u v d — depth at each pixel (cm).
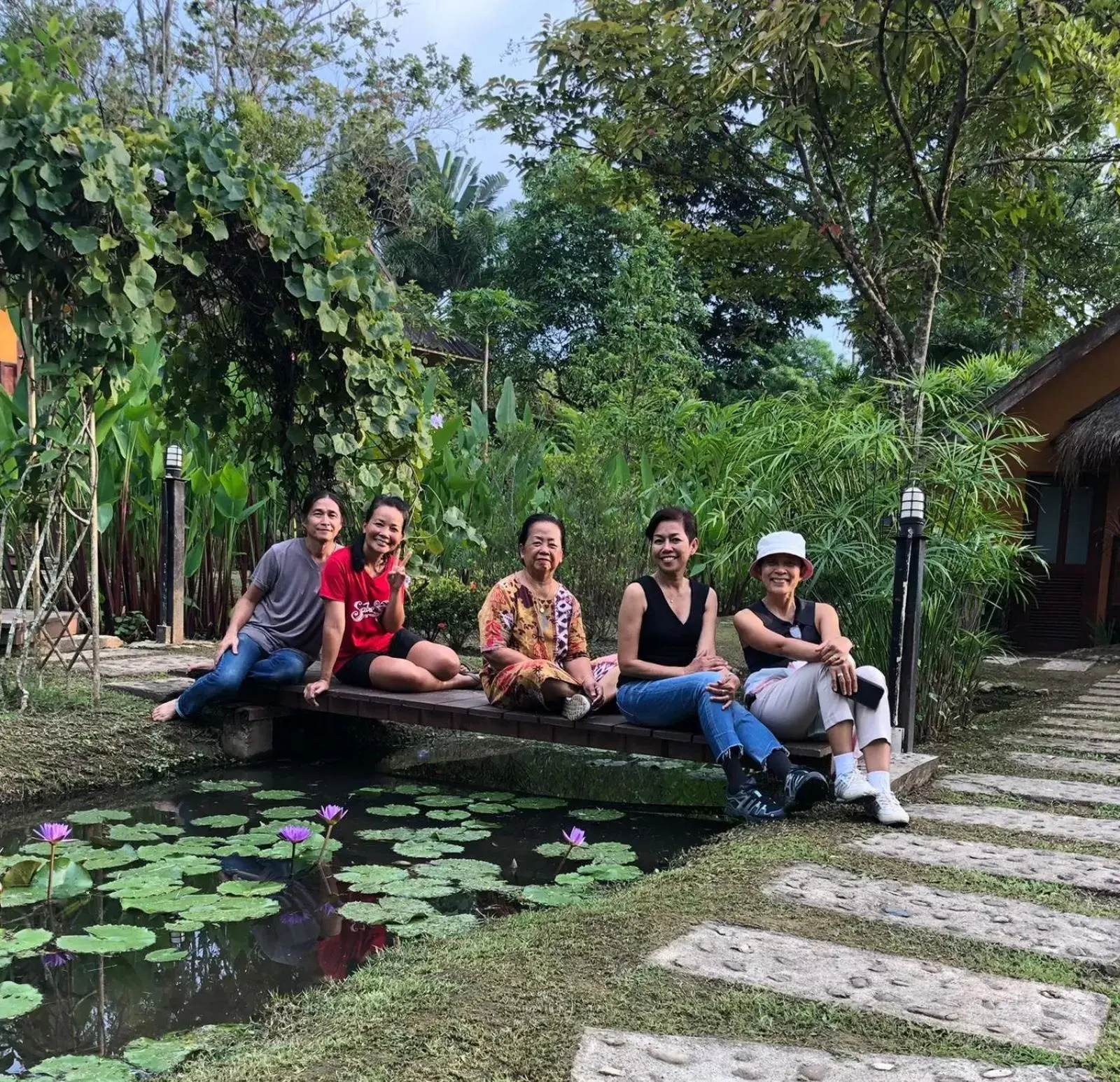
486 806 327
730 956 176
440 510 629
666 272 1516
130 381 543
